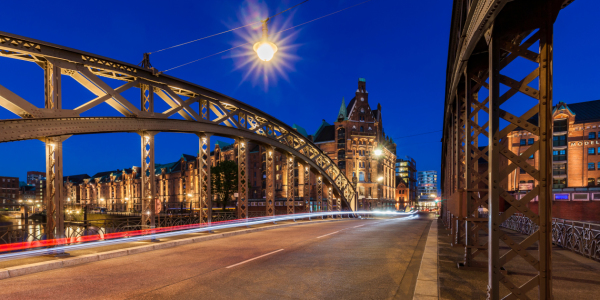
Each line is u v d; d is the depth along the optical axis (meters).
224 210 58.56
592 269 7.25
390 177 91.00
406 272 7.79
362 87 77.56
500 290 5.53
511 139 46.88
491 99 4.05
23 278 7.50
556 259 8.55
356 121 74.94
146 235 13.57
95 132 12.05
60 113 11.02
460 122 10.09
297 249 11.53
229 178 59.09
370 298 5.84
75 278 7.45
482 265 7.15
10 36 9.85
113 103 13.91
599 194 31.28
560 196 33.94
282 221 26.61
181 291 6.34
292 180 27.75
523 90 3.91
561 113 46.19
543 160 3.75
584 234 9.09
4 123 9.27
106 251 10.30
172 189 106.62
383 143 84.38
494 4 3.55
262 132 24.33
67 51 11.40
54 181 10.46
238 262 9.17
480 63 6.72
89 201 151.75
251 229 18.70
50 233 10.24
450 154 13.05
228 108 21.41
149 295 6.10
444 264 7.66
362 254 10.34
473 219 7.16
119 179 134.50
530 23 3.93
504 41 4.05
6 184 146.88
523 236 13.41
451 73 9.76
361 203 65.69
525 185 44.88
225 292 6.26
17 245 9.98
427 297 5.32
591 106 48.75
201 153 18.19
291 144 28.34
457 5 7.41
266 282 6.95
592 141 43.88
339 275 7.51
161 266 8.73
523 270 6.95
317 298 5.86
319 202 34.09
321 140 79.69
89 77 12.17
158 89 15.83
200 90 17.98
